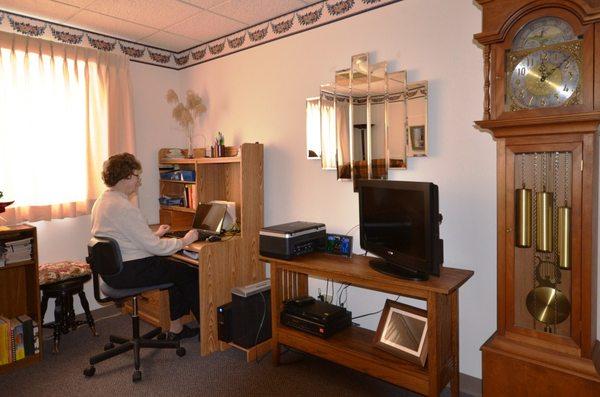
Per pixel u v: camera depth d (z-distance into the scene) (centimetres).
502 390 179
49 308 317
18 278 287
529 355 172
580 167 159
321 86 277
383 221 221
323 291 289
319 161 288
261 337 266
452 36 222
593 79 154
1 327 247
